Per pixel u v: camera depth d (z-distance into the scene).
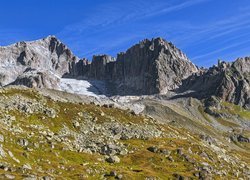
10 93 199.62
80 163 148.25
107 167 149.50
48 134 164.12
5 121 159.50
